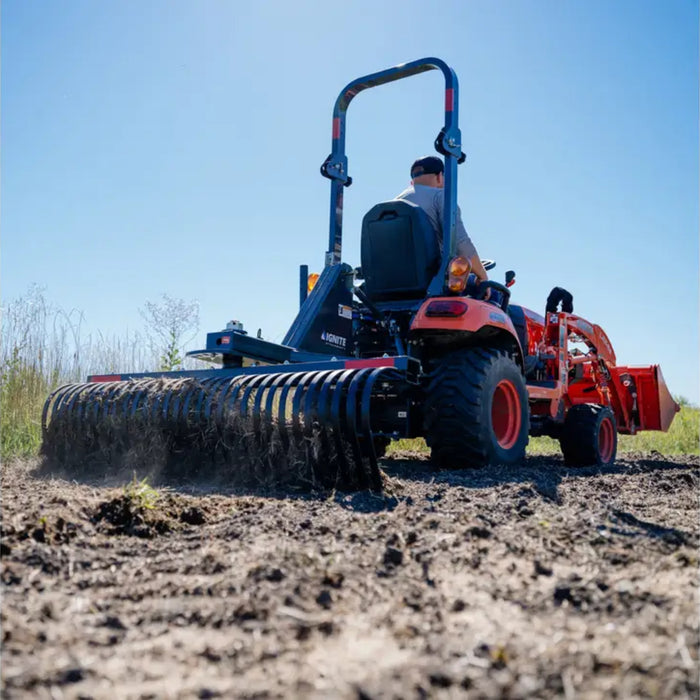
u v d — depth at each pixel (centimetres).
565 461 607
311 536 252
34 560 211
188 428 413
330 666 139
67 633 158
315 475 374
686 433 1082
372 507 312
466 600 181
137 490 281
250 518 281
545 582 197
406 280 503
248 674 136
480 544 236
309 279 564
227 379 423
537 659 138
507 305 523
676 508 331
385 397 465
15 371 668
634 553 226
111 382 493
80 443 468
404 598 182
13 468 482
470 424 436
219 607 174
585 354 686
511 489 346
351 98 568
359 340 544
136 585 196
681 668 131
